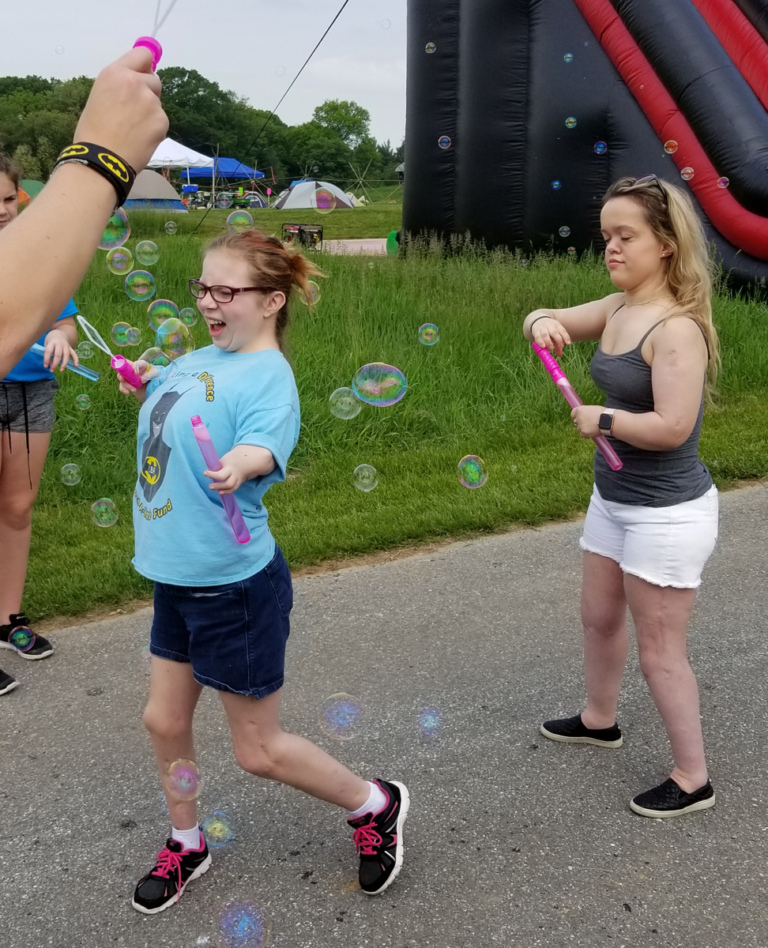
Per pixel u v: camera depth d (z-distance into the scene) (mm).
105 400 5090
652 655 2158
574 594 3369
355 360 5699
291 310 1890
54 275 765
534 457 4805
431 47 9797
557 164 9648
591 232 9727
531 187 9891
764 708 2625
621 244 2006
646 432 1949
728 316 7012
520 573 3549
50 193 794
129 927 1883
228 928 1868
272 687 1770
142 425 1794
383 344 6160
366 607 3301
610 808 2221
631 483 2078
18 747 2518
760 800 2238
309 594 3412
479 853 2070
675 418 1926
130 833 2174
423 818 2195
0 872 2047
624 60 8953
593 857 2049
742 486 4488
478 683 2795
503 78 9781
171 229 11469
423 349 6070
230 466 1574
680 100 8562
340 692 2752
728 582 3438
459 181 10320
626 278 2027
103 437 4879
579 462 4668
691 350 1939
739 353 6512
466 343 6148
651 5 8648
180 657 1842
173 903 1938
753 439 5000
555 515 4086
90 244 796
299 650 3012
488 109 9883
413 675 2848
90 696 2766
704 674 2807
